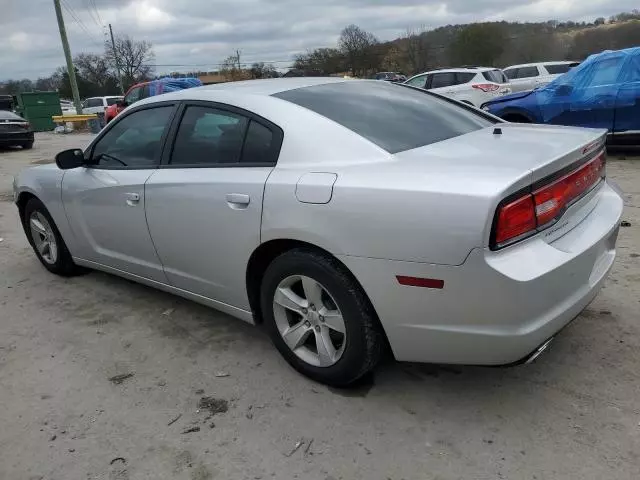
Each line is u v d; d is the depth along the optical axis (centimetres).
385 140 280
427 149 274
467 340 233
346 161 267
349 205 247
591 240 255
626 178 741
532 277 221
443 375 296
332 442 251
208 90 343
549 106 924
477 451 240
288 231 270
